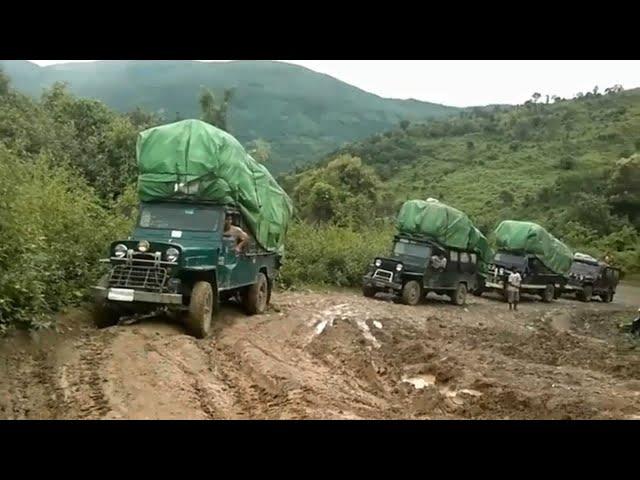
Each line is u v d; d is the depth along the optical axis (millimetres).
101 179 22516
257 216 13742
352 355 11578
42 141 21875
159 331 10906
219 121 33094
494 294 28734
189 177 12398
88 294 11805
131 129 24500
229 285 12805
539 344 15828
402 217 22391
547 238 28297
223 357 10414
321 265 23625
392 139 81500
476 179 66312
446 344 14016
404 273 20938
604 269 32438
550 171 66062
